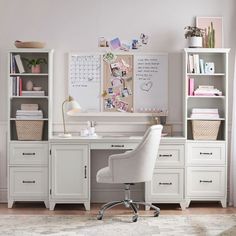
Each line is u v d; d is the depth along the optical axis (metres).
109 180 6.02
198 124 6.68
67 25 6.95
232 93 6.98
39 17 6.94
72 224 5.82
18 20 6.93
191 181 6.66
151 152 6.02
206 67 6.72
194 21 6.95
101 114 6.96
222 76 6.87
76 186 6.53
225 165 6.66
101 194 6.98
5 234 5.40
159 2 6.95
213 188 6.66
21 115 6.68
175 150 6.57
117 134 6.96
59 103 6.97
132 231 5.52
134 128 6.96
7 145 6.65
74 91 6.96
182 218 6.09
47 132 6.89
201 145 6.66
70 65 6.94
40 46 6.70
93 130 6.79
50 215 6.24
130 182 6.04
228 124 7.02
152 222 5.90
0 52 6.93
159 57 6.95
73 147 6.51
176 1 6.95
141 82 6.97
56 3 6.94
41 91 6.72
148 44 6.96
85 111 6.97
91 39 6.96
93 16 6.95
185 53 6.67
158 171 6.56
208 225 5.75
